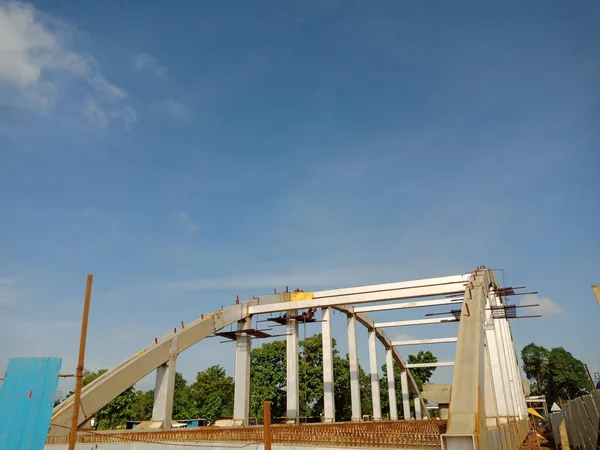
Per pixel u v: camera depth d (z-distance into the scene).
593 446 24.36
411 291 38.44
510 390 36.03
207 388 81.12
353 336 48.22
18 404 9.12
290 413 40.41
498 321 36.03
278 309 42.53
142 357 33.03
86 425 29.91
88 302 11.55
